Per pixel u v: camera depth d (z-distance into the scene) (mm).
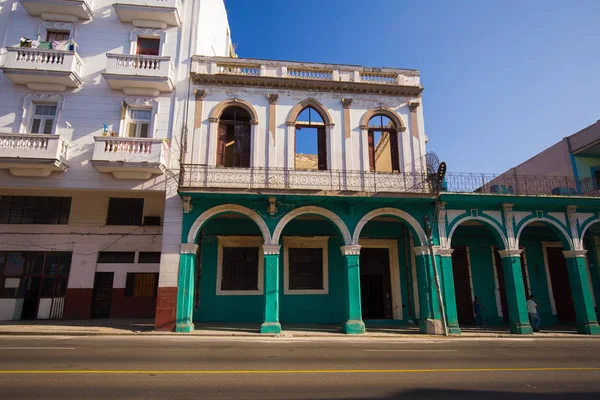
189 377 6293
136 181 13812
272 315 12961
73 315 15430
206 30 17297
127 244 16234
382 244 16953
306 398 5258
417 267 14398
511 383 6324
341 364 7652
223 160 14719
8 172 13445
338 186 14508
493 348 10328
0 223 15750
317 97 15477
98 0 15570
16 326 12953
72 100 14367
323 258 16422
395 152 15656
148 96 14789
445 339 12398
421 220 14602
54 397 5062
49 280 15781
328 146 15016
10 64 13680
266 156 14695
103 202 16469
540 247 18016
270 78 15195
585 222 15609
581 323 14406
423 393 5609
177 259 13258
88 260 15961
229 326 14156
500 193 15102
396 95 16016
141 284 16172
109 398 5090
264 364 7504
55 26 15023
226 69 15469
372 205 14523
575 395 5660
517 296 14172
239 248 16156
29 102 14227
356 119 15492
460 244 17453
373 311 16641
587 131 18172
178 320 12648
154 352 8602
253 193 13328
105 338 11062
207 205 13820
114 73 14102
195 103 14836
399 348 10023
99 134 14188
